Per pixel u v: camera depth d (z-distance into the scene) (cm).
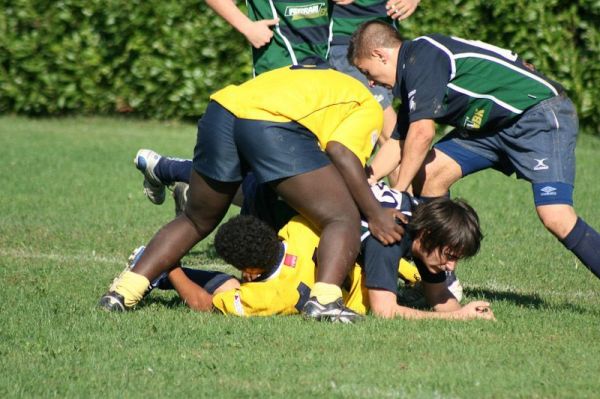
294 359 1755
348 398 1560
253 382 1641
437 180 2328
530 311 2178
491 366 1733
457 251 2002
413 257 2127
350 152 2002
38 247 2930
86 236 3100
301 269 2036
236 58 5269
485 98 2175
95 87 5419
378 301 2050
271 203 2148
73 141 4969
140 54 5334
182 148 4803
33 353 1800
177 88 5353
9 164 4366
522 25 4844
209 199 2086
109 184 4006
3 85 5456
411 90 2153
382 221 2011
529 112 2178
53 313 2083
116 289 2120
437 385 1622
